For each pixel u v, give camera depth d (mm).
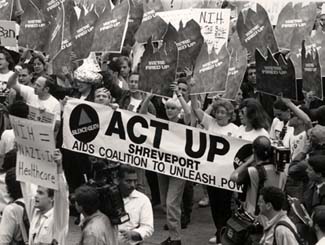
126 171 9930
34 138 9344
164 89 11352
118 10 11992
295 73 11391
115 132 11805
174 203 12227
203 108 13789
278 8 14281
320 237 8891
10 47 14133
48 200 9359
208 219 14070
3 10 13781
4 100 13961
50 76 13875
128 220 9047
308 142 11453
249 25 11789
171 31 11297
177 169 11719
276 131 12375
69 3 12797
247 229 9891
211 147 11609
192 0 14062
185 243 12688
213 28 12258
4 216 9539
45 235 9320
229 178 11578
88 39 12406
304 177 10664
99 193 8961
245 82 13836
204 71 11703
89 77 12758
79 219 13320
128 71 14148
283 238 9211
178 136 11727
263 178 10492
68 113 11859
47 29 13281
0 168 11484
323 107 11555
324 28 13258
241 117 11719
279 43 12141
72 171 13180
